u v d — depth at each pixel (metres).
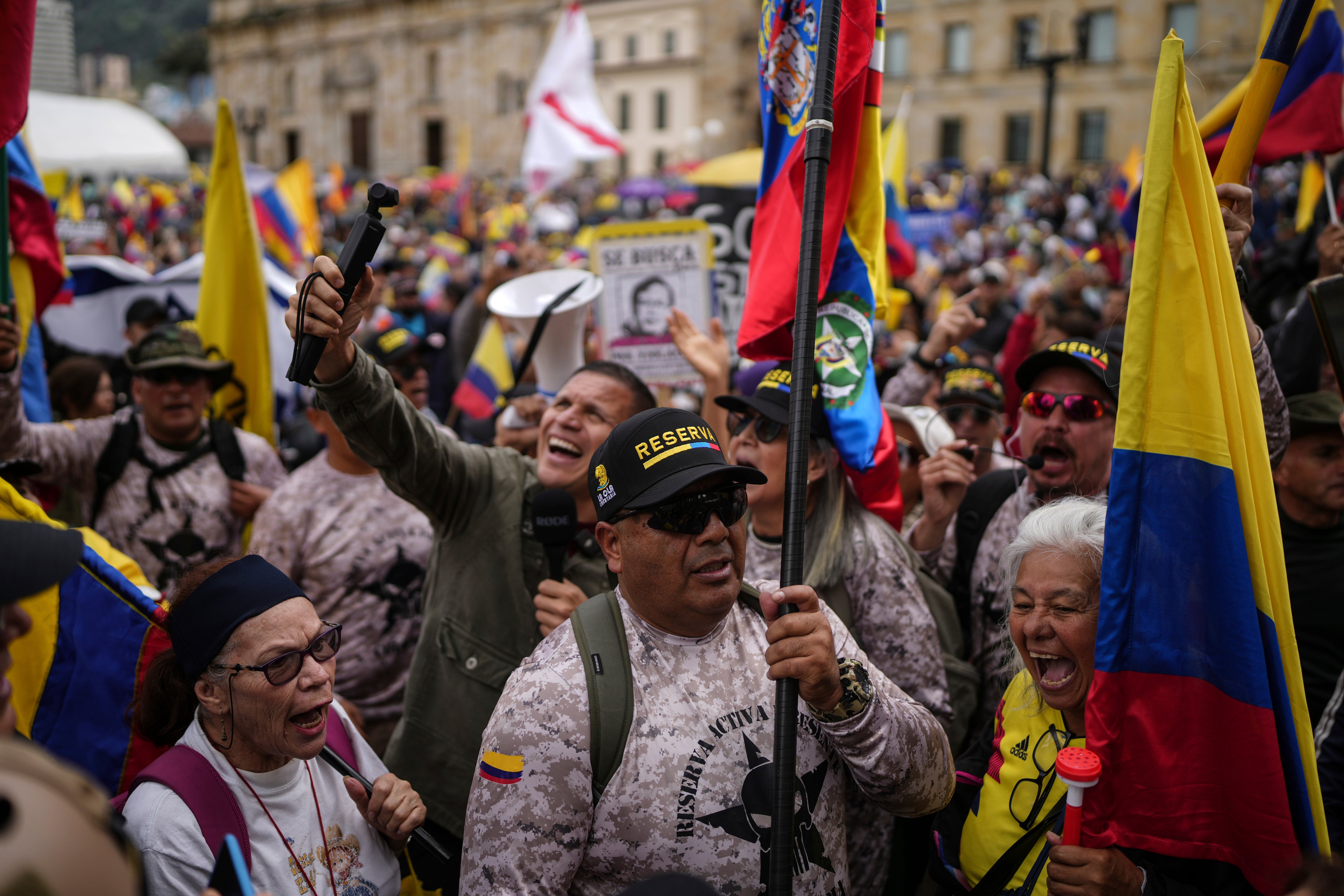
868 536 2.71
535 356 3.82
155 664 2.02
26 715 2.29
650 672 1.85
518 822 1.76
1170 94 1.90
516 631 2.73
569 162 15.04
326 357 2.28
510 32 63.66
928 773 1.92
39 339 3.86
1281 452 2.45
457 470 2.76
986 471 4.28
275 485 4.22
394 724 3.52
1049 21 46.97
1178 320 1.92
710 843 1.77
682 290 4.09
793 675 1.71
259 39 74.31
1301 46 3.07
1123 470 1.91
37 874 0.85
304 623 1.92
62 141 14.87
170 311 7.02
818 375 2.75
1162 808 1.91
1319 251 3.92
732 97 57.38
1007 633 2.66
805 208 1.87
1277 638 1.89
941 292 10.73
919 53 50.62
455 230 27.36
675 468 1.82
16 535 1.18
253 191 9.66
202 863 1.81
